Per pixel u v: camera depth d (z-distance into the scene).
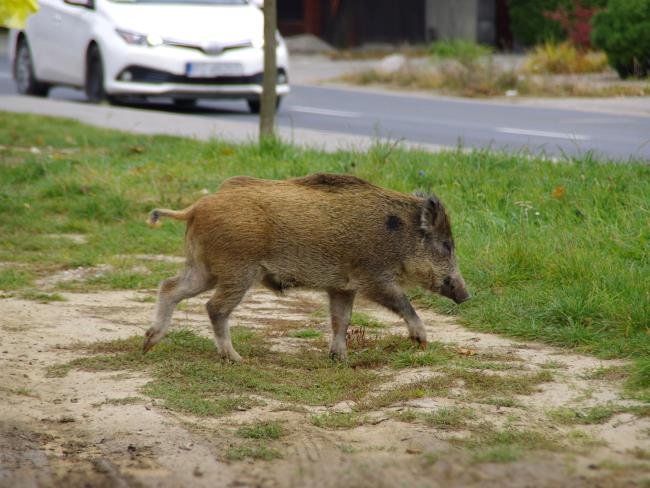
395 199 11.34
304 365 11.08
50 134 27.47
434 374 10.51
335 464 8.22
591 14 50.81
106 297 14.05
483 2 61.25
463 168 19.91
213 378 10.40
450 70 44.66
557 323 12.23
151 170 21.58
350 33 66.00
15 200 19.62
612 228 15.09
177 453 8.49
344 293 11.37
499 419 9.13
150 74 31.44
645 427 8.82
